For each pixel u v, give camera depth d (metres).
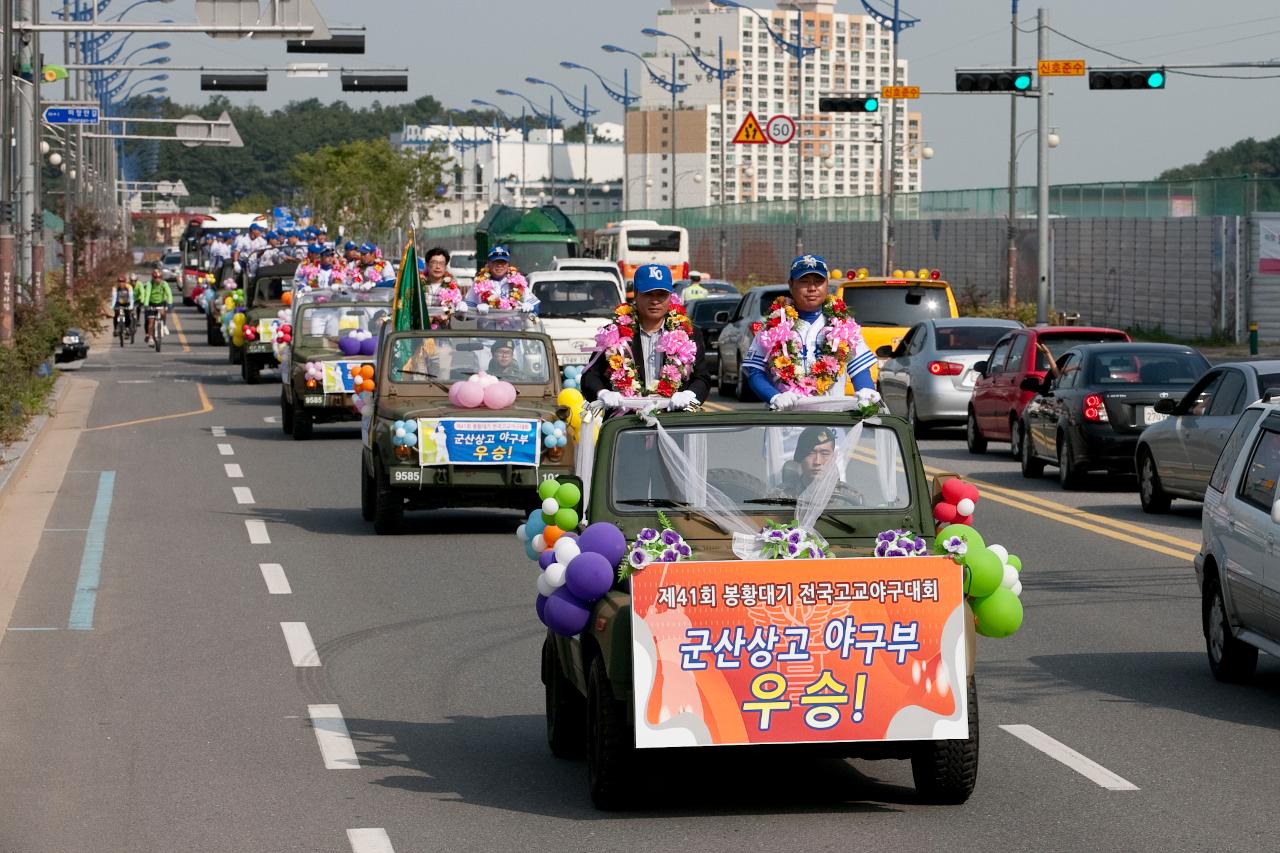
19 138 60.12
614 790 10.53
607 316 45.66
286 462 32.81
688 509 11.09
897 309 43.44
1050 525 24.84
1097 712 13.48
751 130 92.00
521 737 12.76
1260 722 13.14
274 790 11.27
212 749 12.36
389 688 14.36
